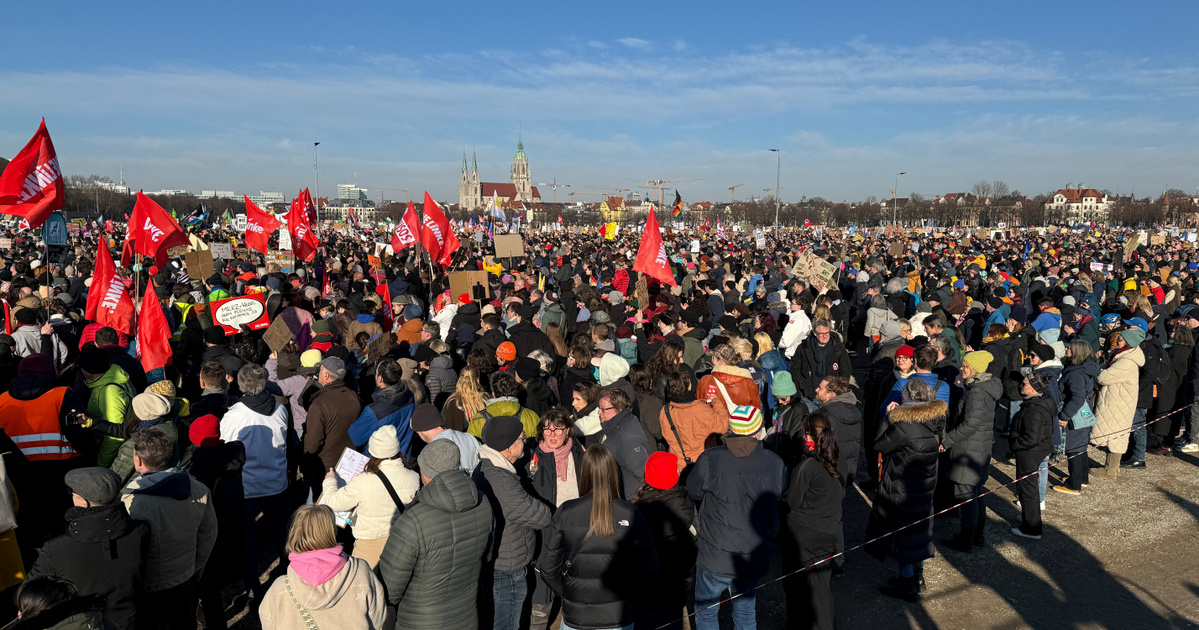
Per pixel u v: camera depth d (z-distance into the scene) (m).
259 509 6.05
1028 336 9.60
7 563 4.41
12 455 5.43
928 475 5.68
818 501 4.91
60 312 9.89
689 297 13.23
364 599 3.63
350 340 9.87
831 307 13.11
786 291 14.09
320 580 3.47
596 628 4.20
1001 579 6.18
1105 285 18.47
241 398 5.80
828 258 24.39
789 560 5.09
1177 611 5.64
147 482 4.33
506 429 4.62
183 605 4.51
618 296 12.20
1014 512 7.59
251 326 9.23
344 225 71.62
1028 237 70.31
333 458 6.15
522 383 7.06
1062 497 7.92
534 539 4.82
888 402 7.04
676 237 52.69
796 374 8.60
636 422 5.46
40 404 5.75
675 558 4.61
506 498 4.57
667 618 4.86
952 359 8.12
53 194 10.03
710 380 5.86
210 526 4.63
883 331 8.30
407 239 14.92
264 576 6.29
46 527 5.83
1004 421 10.73
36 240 33.75
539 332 9.03
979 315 12.71
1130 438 9.21
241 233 43.69
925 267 22.09
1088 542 6.84
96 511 3.84
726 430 5.65
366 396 8.20
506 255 16.23
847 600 5.90
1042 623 5.50
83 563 3.82
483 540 4.12
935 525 7.29
